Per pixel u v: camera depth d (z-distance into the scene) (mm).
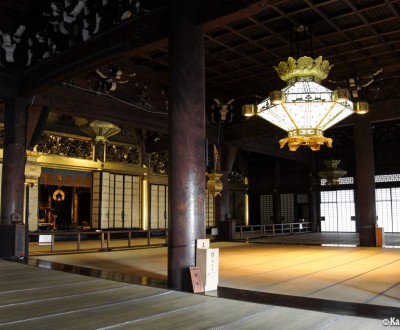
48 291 5320
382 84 12383
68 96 10625
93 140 15336
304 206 23188
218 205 15273
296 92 8539
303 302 4609
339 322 3748
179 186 5645
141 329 3570
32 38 9445
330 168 18719
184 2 5973
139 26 6656
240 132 14688
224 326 3648
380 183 20016
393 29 8961
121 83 11938
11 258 9148
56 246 13172
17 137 9727
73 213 20734
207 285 5324
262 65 11055
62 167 15680
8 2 9164
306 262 8578
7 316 4035
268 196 23656
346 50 10141
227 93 13562
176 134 5746
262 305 4465
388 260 8938
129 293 5156
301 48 9922
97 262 8859
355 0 7699
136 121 12180
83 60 7742
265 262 8578
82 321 3840
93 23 7625
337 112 8820
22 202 9789
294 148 9430
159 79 11969
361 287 5711
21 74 9625
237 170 23281
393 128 19422
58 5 7941
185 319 3900
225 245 13203
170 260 5570
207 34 9125
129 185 18000
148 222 18531
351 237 17234
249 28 8789
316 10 7887
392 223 19688
